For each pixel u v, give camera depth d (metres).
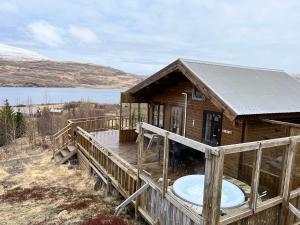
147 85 10.27
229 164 7.92
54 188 9.66
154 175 7.73
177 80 10.30
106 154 8.70
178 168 8.39
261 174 6.63
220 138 8.39
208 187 4.27
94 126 14.83
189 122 9.80
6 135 18.78
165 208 5.57
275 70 12.24
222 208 5.05
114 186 8.16
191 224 4.79
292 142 5.23
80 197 8.64
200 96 9.16
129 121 12.15
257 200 5.25
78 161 12.17
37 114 25.16
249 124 7.62
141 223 6.51
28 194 9.12
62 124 21.42
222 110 6.83
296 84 10.90
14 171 12.16
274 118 7.43
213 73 8.84
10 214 7.57
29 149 16.84
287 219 5.54
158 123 11.65
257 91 8.37
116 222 6.45
